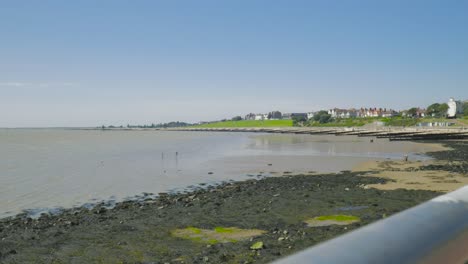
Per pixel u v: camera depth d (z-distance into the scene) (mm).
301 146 64750
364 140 81062
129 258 10422
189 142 89375
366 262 788
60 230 13531
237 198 18641
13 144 84938
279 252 10227
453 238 1066
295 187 21875
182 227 13469
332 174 28062
